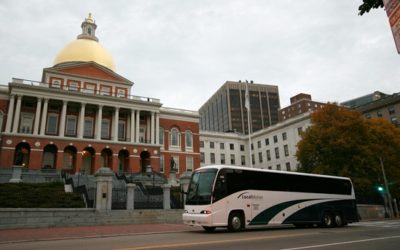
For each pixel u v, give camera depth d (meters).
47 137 46.00
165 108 60.78
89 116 53.28
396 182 40.00
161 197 26.17
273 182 19.00
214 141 79.00
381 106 71.75
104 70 57.00
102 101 51.81
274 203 18.55
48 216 19.73
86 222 20.81
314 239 12.88
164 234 15.78
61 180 36.22
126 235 15.80
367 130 39.16
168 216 23.94
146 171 48.66
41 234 15.77
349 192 22.97
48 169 42.66
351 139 37.84
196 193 16.75
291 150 66.38
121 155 53.53
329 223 21.05
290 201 19.34
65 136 49.28
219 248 10.18
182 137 61.00
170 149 59.28
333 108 41.56
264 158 74.44
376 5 8.15
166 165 57.84
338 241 12.21
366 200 41.50
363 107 75.62
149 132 56.38
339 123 39.06
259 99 143.62
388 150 40.03
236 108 138.75
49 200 23.20
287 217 18.89
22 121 47.94
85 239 14.11
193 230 18.05
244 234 15.16
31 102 49.03
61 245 11.78
